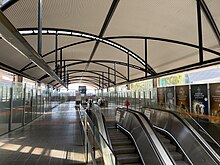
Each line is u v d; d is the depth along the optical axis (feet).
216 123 23.75
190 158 19.84
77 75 109.19
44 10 22.12
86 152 17.76
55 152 20.04
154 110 31.94
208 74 41.86
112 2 21.67
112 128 36.73
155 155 18.42
